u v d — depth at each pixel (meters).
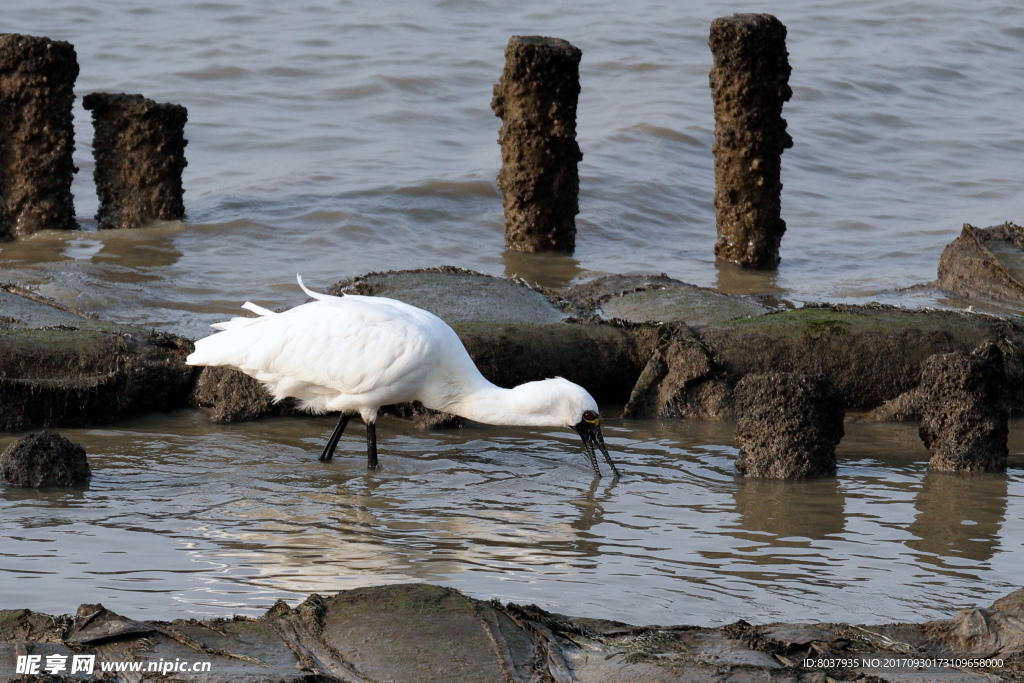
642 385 14.26
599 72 34.91
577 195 22.22
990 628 7.45
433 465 12.06
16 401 12.82
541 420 11.98
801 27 41.00
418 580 8.69
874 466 12.15
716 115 21.45
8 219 21.78
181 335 15.41
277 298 18.44
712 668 7.03
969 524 10.23
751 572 9.00
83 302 17.28
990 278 19.42
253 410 13.63
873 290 20.02
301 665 6.91
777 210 21.62
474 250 22.16
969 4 43.53
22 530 9.54
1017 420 14.24
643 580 8.80
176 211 22.95
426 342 11.80
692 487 11.37
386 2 40.06
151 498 10.58
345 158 27.53
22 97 21.48
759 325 14.76
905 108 34.41
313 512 10.34
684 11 40.75
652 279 18.48
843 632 7.63
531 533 9.88
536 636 7.39
